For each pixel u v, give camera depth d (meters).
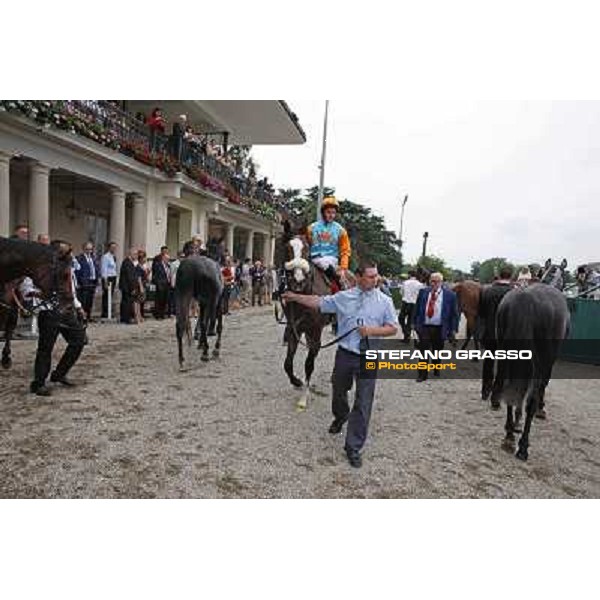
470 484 4.16
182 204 16.95
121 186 13.48
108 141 11.96
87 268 10.49
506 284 7.16
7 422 4.73
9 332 6.50
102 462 4.04
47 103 9.90
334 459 4.43
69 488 3.63
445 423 5.73
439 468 4.43
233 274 16.05
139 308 11.98
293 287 5.30
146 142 14.24
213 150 19.03
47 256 5.48
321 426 5.20
